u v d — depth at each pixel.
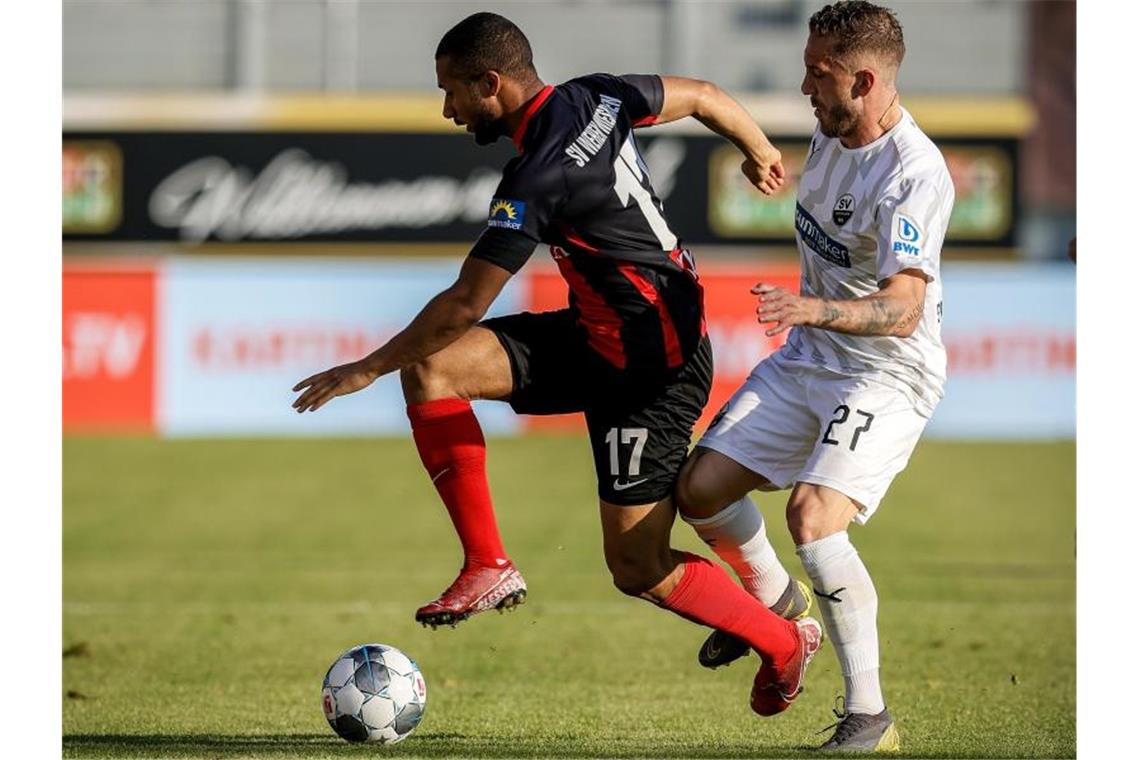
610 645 29.94
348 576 39.78
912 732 21.44
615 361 19.94
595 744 20.23
